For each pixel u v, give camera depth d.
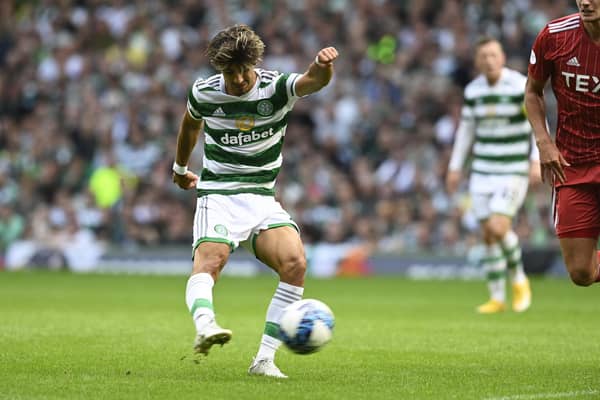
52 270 66.81
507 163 36.88
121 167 70.44
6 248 69.06
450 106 67.94
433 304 41.06
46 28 84.94
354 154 67.94
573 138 21.53
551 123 61.53
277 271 20.02
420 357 23.53
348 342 26.72
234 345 25.67
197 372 20.56
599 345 26.09
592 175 21.47
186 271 64.44
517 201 37.03
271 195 20.52
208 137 20.38
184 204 67.38
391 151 66.62
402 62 72.00
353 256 62.28
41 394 17.66
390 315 35.66
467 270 59.59
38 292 47.06
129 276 61.06
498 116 36.62
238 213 20.02
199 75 76.62
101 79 78.62
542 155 21.05
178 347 24.95
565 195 21.72
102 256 66.81
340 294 47.09
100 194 67.88
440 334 28.89
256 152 20.19
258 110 19.86
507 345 26.09
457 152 37.94
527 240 59.12
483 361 22.83
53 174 71.06
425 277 60.25
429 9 75.56
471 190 37.59
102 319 33.06
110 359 22.52
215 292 48.00
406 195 64.25
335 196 64.75
